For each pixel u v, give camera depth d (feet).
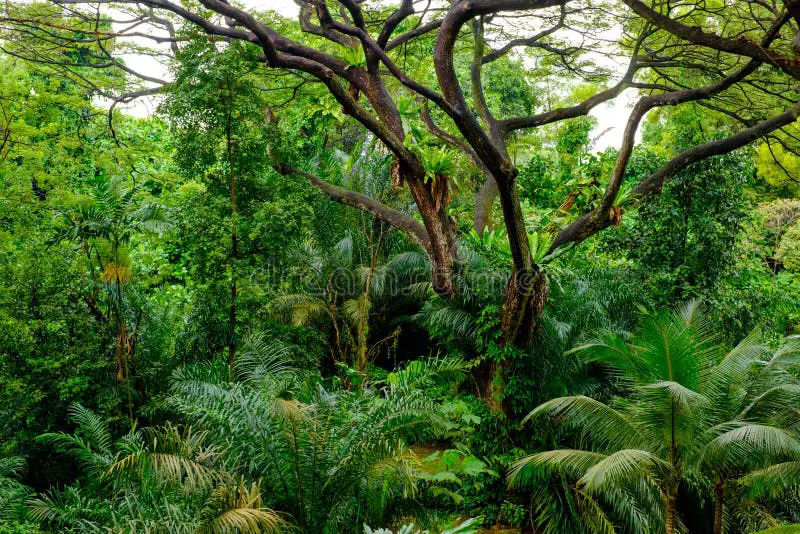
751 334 25.53
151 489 19.35
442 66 27.40
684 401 21.35
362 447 19.83
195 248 30.83
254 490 17.26
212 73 29.53
